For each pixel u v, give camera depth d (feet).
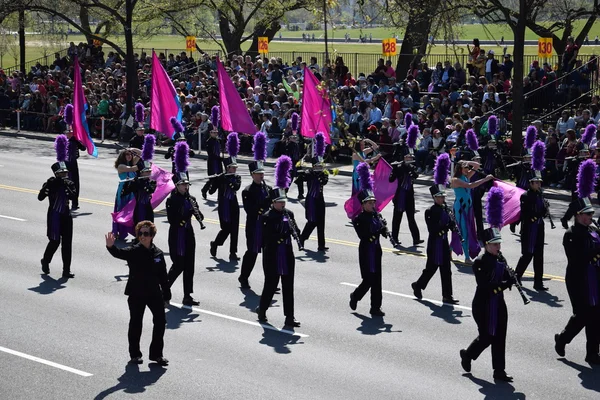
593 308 49.44
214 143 98.63
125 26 150.30
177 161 60.75
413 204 78.23
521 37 113.29
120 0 185.98
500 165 94.22
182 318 57.72
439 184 61.41
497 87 130.72
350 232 83.51
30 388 46.14
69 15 220.64
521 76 113.29
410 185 77.82
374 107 125.90
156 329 49.14
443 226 60.80
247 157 130.31
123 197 77.36
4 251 75.10
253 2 197.26
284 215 55.93
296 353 51.29
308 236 76.38
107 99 153.48
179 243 60.03
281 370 48.62
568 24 135.95
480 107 120.88
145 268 48.93
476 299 47.73
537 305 60.64
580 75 130.31
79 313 58.65
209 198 99.60
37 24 220.43
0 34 237.45
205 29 214.28
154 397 44.96
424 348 52.24
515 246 78.07
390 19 147.64
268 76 151.02
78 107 97.50
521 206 64.54
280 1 191.11
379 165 82.23
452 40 131.95
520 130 113.80
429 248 61.21
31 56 291.38
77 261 71.97
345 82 140.36
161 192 82.64
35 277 67.26
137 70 172.45
